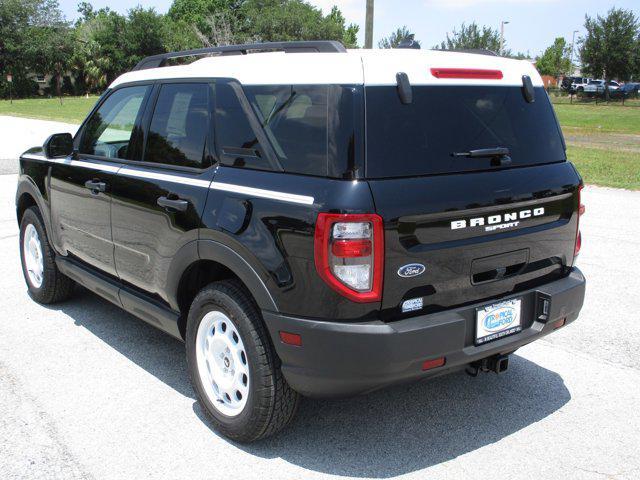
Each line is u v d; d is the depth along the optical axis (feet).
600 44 180.14
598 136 87.20
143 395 12.66
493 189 10.07
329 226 8.94
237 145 10.66
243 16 259.80
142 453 10.66
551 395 12.85
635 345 15.38
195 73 12.01
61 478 9.93
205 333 11.30
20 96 227.20
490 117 10.55
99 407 12.15
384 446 10.93
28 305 17.72
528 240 10.76
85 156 14.76
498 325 10.47
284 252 9.46
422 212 9.23
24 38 223.30
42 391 12.74
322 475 10.09
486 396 12.78
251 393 10.27
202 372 11.39
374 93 9.32
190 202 11.08
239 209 10.16
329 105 9.36
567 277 11.74
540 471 10.23
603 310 17.71
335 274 8.99
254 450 10.78
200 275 11.96
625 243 25.03
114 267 13.84
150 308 12.75
